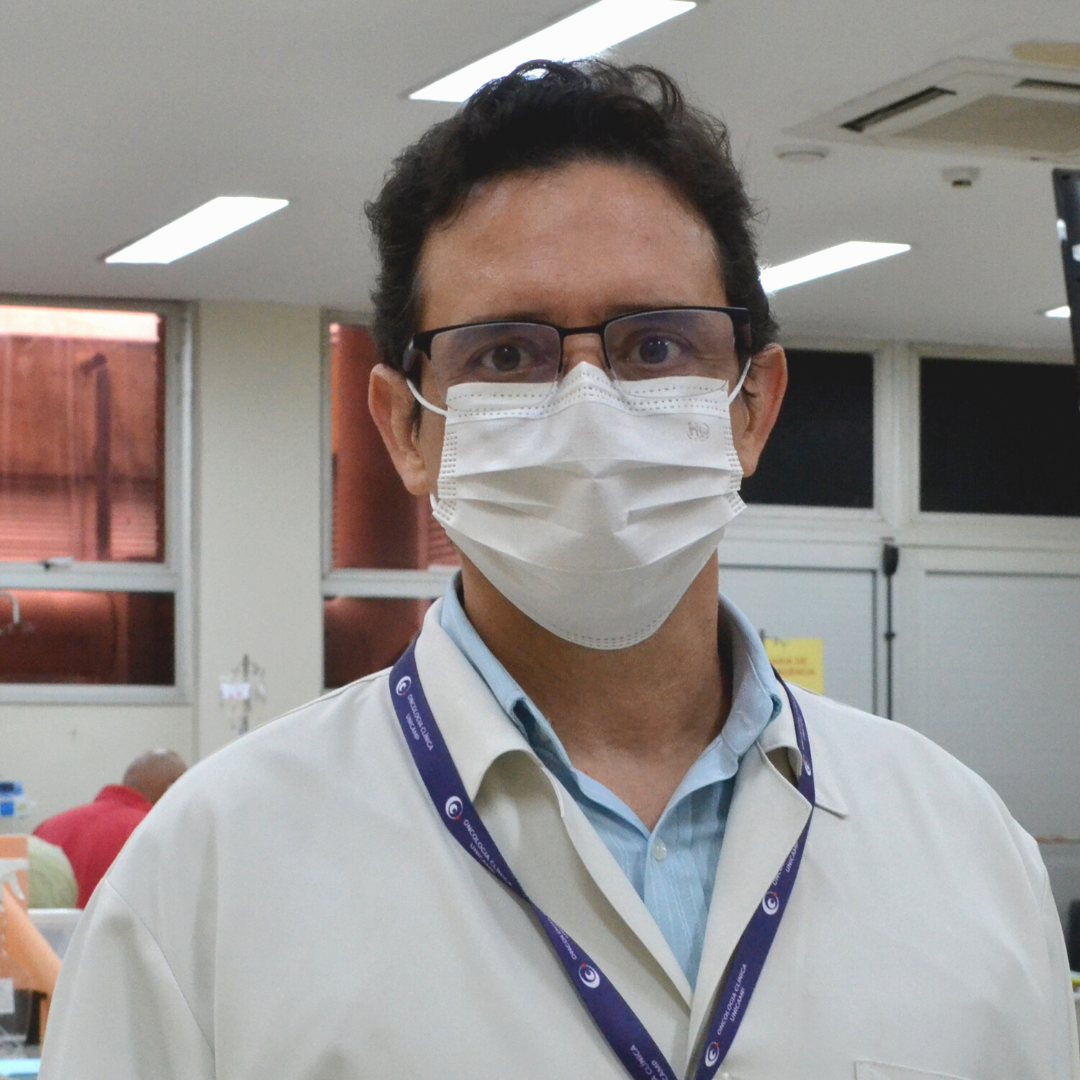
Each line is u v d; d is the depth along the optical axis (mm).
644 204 1015
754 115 3629
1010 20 3066
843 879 1016
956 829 1090
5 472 5598
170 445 5711
